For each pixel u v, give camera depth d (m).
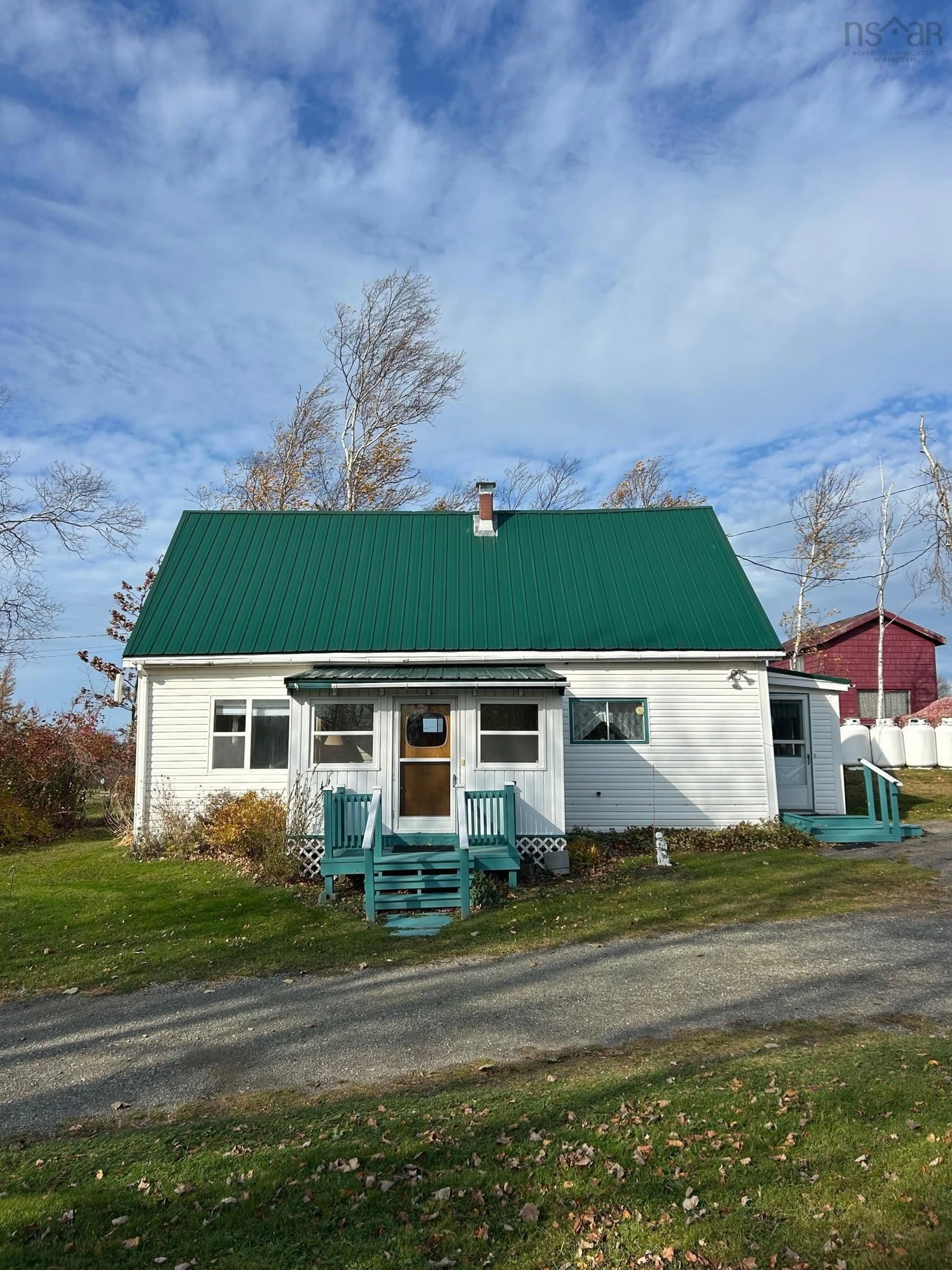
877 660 35.47
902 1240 4.02
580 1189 4.70
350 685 13.88
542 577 18.94
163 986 9.09
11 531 25.27
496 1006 8.02
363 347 32.66
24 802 20.39
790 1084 5.72
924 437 30.70
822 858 14.50
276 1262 4.25
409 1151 5.16
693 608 18.00
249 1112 6.05
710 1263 4.05
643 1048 6.79
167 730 16.97
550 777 14.02
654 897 12.08
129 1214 4.67
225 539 19.98
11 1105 6.37
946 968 8.52
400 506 34.22
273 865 13.70
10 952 10.33
